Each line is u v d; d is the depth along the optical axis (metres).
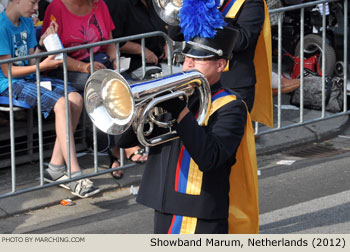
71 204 8.73
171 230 5.05
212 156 4.66
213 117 4.91
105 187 9.15
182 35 7.65
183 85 4.64
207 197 4.98
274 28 13.23
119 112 4.64
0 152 9.79
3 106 9.23
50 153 10.02
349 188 9.15
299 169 9.95
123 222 8.20
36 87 8.82
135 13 10.58
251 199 5.32
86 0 9.70
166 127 4.74
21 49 9.18
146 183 5.19
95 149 8.77
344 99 11.08
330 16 12.45
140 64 10.68
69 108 8.63
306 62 12.63
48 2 10.92
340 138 11.41
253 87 7.54
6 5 10.57
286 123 11.50
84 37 9.66
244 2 7.23
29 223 8.20
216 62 4.99
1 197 8.12
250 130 5.25
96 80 4.72
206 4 4.87
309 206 8.54
